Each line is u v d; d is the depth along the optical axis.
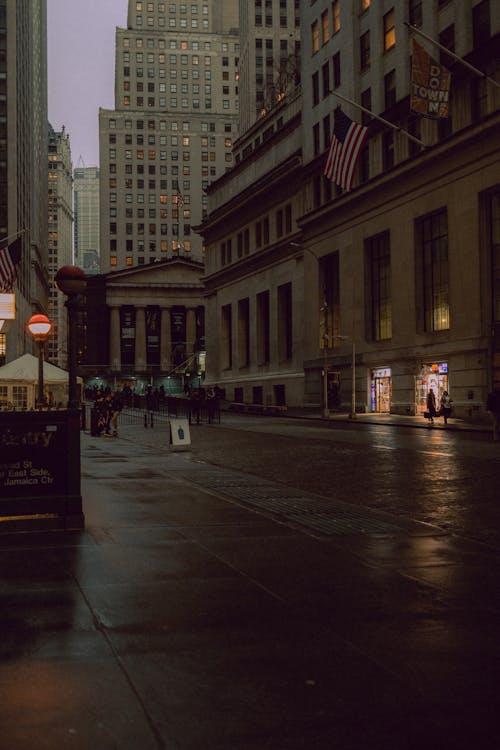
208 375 85.06
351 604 5.86
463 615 5.59
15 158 90.94
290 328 67.19
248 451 22.28
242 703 3.95
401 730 3.63
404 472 16.44
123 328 134.25
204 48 166.00
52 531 8.82
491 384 38.72
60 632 5.12
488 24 39.28
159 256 155.12
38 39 146.62
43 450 8.87
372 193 49.66
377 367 50.25
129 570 6.93
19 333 86.50
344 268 54.22
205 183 157.62
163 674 4.36
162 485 13.38
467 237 40.47
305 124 60.91
